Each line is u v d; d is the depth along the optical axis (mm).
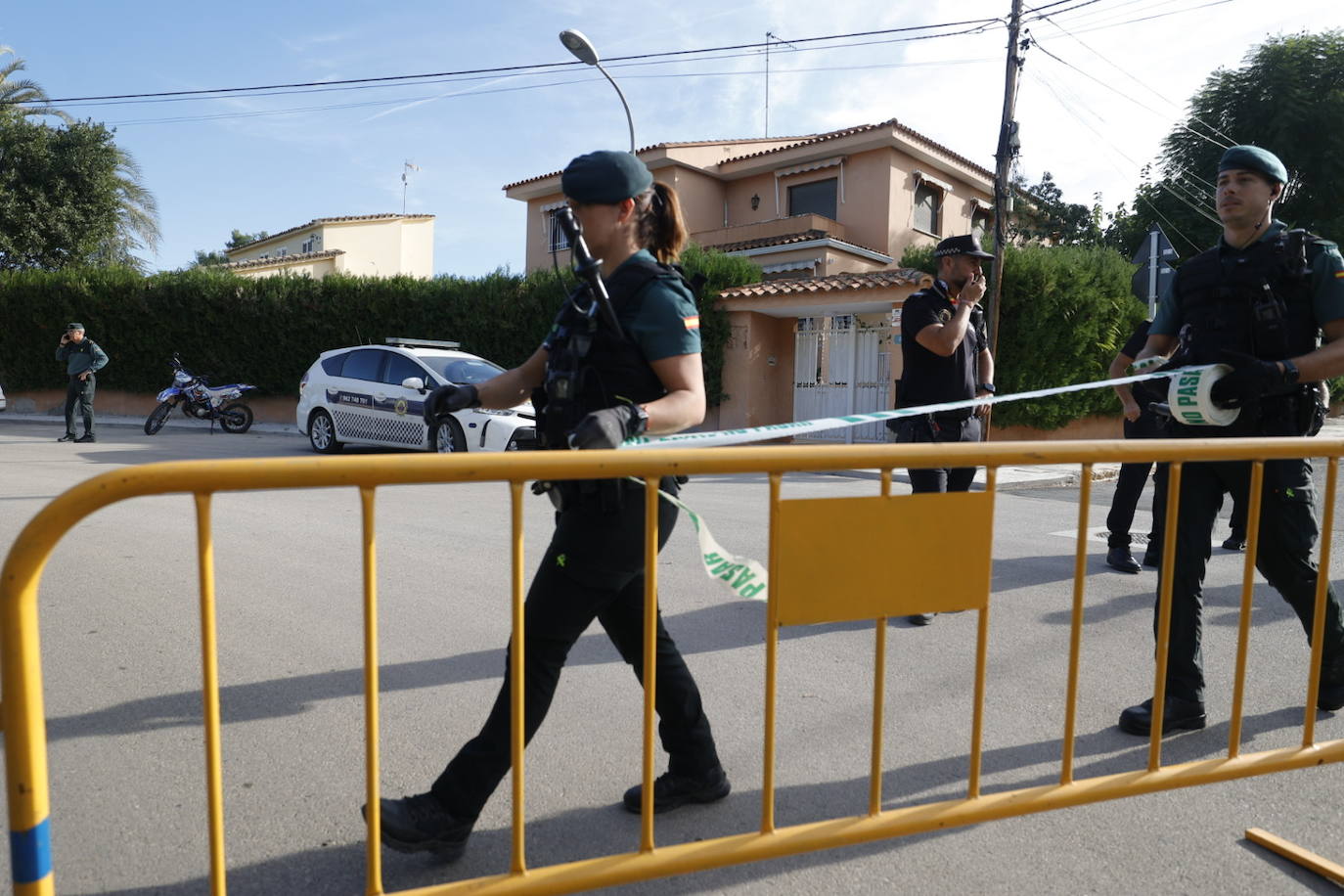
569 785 2721
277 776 2766
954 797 2648
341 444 12547
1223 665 3877
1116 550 5602
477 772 2193
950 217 23594
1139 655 3992
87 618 4332
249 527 6566
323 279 18875
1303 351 2971
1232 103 23125
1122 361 4848
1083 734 3129
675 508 2217
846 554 2059
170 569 5281
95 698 3359
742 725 3195
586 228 2199
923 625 4441
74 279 19359
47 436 14195
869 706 3373
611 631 2430
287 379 19062
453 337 17891
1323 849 2361
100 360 13125
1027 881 2201
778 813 2551
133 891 2156
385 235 33344
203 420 18641
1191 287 3146
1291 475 2926
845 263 20234
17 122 22156
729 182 24328
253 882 2195
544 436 2188
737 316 15859
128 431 16266
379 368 11969
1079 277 14250
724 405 16016
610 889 2143
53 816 2508
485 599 4809
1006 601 4902
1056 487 10344
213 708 1680
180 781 2725
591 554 2096
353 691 3475
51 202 22359
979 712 2230
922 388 4406
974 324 4727
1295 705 3395
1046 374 14469
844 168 22062
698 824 2492
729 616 4562
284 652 3904
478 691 3500
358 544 6094
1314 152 22125
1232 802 2611
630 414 1926
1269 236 3008
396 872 2246
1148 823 2492
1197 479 3059
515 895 1874
